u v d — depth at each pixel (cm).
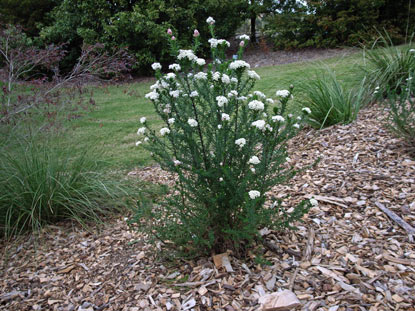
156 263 221
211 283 191
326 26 1131
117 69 534
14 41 494
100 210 300
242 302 174
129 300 190
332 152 349
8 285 225
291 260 202
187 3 1138
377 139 351
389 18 1130
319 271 189
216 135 198
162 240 217
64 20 1096
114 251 247
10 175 297
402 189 257
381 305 160
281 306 157
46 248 266
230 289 184
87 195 306
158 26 1045
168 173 380
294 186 293
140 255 234
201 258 217
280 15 1246
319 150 362
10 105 416
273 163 217
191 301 180
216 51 210
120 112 709
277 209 202
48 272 234
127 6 1105
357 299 165
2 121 380
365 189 267
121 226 284
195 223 198
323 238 219
